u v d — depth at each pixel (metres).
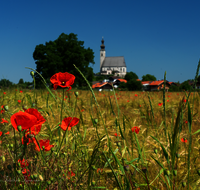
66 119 1.38
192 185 1.49
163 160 1.88
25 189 1.22
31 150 1.62
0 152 1.82
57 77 1.37
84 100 5.13
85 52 43.34
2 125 2.66
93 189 1.28
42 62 40.12
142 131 2.64
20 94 6.49
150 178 1.65
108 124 3.07
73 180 1.51
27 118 0.99
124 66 158.62
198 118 3.23
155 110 4.68
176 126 0.98
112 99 7.19
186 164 1.77
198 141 2.44
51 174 1.54
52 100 4.26
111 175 1.65
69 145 1.93
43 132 2.44
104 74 156.88
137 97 9.45
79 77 39.81
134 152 1.96
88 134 2.54
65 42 43.62
